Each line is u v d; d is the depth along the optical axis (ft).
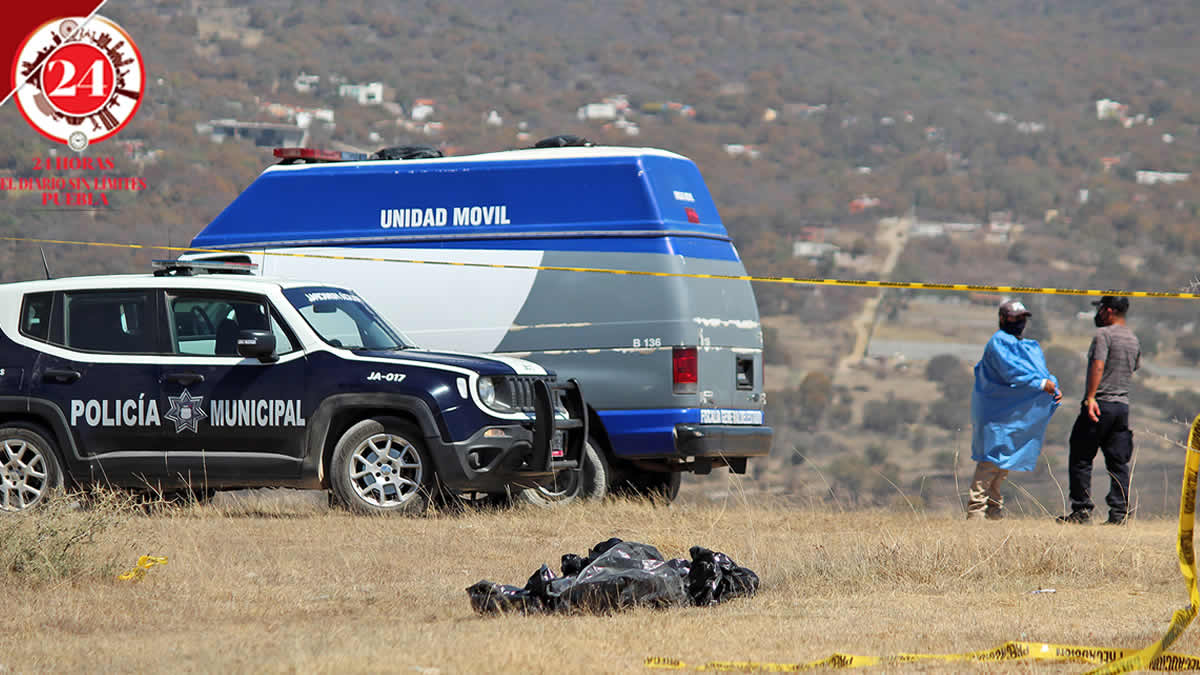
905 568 99.60
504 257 163.22
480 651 67.31
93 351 139.74
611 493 162.09
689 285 158.81
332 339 138.31
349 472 135.74
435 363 135.95
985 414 150.10
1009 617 82.02
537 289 161.68
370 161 171.22
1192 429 59.88
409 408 134.21
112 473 137.59
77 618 80.84
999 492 152.76
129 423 137.49
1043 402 149.28
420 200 167.22
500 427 135.33
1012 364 147.84
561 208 162.50
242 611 85.10
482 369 136.26
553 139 169.78
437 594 91.56
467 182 165.89
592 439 159.02
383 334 145.07
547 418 138.00
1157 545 118.11
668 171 164.04
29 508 135.64
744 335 168.96
